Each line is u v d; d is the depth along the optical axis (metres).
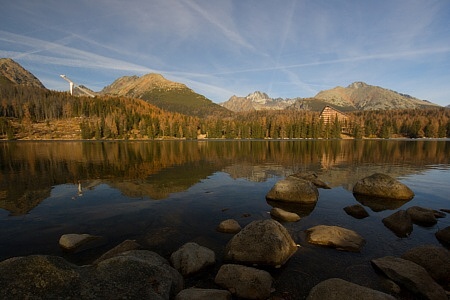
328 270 10.23
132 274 7.27
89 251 11.85
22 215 16.86
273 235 11.21
